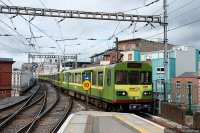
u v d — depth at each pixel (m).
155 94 21.88
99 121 15.90
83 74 31.33
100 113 19.31
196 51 53.34
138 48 63.75
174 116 17.98
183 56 51.75
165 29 22.14
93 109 26.36
